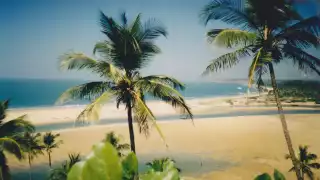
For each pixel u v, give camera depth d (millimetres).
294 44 11672
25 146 17109
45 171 25719
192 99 92562
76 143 35812
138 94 11805
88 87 11797
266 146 31422
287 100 75188
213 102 82375
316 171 21562
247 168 24391
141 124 11344
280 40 11867
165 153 29984
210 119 51812
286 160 26156
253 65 10672
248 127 42844
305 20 11008
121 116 58656
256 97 87188
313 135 35562
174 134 39688
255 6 11344
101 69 11516
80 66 11383
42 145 26234
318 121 45344
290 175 22438
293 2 10891
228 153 29219
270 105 71062
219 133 39344
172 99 11812
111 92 11805
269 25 11625
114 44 11820
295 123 44281
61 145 34812
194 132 40656
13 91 125312
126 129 44062
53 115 64062
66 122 53969
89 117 11250
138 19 11680
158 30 12008
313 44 11328
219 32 11625
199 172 23750
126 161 1232
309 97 73938
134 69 12547
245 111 63062
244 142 33562
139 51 11445
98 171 928
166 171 1357
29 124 17531
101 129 44188
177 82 12156
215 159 27312
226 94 108562
